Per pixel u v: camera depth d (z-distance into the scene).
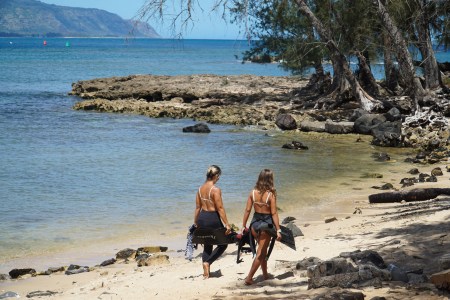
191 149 32.19
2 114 49.22
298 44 48.38
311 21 41.72
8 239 15.75
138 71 116.19
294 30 48.66
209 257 10.40
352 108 46.72
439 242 11.06
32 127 41.41
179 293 9.53
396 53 38.91
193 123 44.47
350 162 27.92
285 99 54.81
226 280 10.23
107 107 53.22
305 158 29.14
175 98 57.97
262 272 10.59
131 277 11.56
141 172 25.56
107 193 21.45
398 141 33.00
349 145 33.72
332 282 8.68
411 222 13.73
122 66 132.88
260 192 9.59
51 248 15.01
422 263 9.75
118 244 15.35
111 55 195.62
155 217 18.11
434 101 38.62
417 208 16.28
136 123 44.31
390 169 25.97
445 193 17.66
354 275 8.59
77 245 15.27
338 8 41.28
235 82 70.06
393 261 10.02
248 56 53.72
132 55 198.62
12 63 140.38
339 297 7.47
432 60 42.56
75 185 22.88
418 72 54.69
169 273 11.59
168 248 14.88
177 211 18.84
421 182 21.77
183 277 10.93
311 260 10.57
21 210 18.92
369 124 37.69
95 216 18.20
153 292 9.80
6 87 78.31
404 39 38.94
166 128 41.53
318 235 14.29
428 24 41.53
